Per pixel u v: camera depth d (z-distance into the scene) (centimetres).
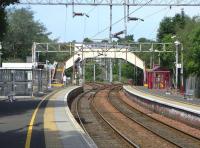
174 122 4194
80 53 11638
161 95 6925
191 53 7212
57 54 14125
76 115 4581
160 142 2917
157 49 10888
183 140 3005
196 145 2786
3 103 4703
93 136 3181
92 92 9525
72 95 7519
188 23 9844
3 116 3491
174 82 9888
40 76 6131
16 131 2631
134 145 2614
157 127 3794
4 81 5203
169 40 10494
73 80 11750
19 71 5291
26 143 2192
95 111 5312
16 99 5228
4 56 12000
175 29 11962
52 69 10775
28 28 12638
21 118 3347
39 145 2139
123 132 3447
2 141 2256
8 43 12175
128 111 5425
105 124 3953
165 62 10256
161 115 4888
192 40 6981
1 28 4816
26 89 5369
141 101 6253
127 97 8106
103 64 19375
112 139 3031
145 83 11438
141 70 12962
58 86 9950
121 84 13288
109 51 10431
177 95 7000
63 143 2206
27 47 12562
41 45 10512
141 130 3575
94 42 10869
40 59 13350
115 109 5647
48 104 4625
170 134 3331
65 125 2931
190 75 7831
